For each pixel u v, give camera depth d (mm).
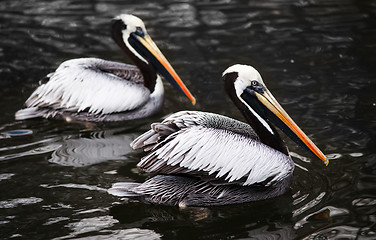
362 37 17906
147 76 14109
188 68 16219
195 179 9734
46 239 8555
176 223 9148
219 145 9539
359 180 10250
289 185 10148
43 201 9648
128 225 9031
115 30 14258
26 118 13133
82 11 20719
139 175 10633
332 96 14180
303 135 10203
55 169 10812
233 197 9812
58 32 18875
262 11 20438
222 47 17562
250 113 10406
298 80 15242
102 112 13352
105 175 10609
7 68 16156
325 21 19297
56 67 16234
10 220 9062
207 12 20453
